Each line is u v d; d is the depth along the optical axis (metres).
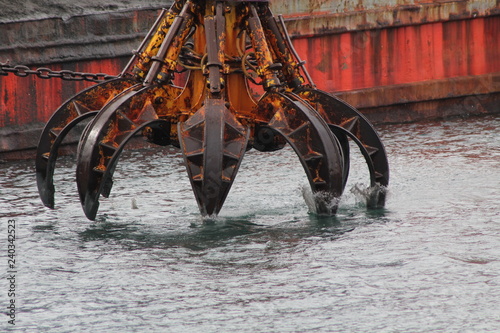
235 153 40.66
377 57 88.75
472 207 46.03
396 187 52.16
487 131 77.81
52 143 46.31
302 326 29.27
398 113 89.62
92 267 36.19
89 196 41.19
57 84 72.19
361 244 38.69
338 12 85.69
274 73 42.69
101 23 73.56
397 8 88.56
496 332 28.41
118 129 41.19
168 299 32.16
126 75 46.38
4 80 69.25
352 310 30.61
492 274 34.06
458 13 92.31
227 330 29.08
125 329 29.44
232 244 39.16
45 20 70.88
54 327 29.78
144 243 39.81
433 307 30.70
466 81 92.81
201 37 43.66
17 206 49.25
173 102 43.19
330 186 41.91
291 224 42.72
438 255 36.66
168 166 64.25
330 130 42.44
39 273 35.50
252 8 43.31
